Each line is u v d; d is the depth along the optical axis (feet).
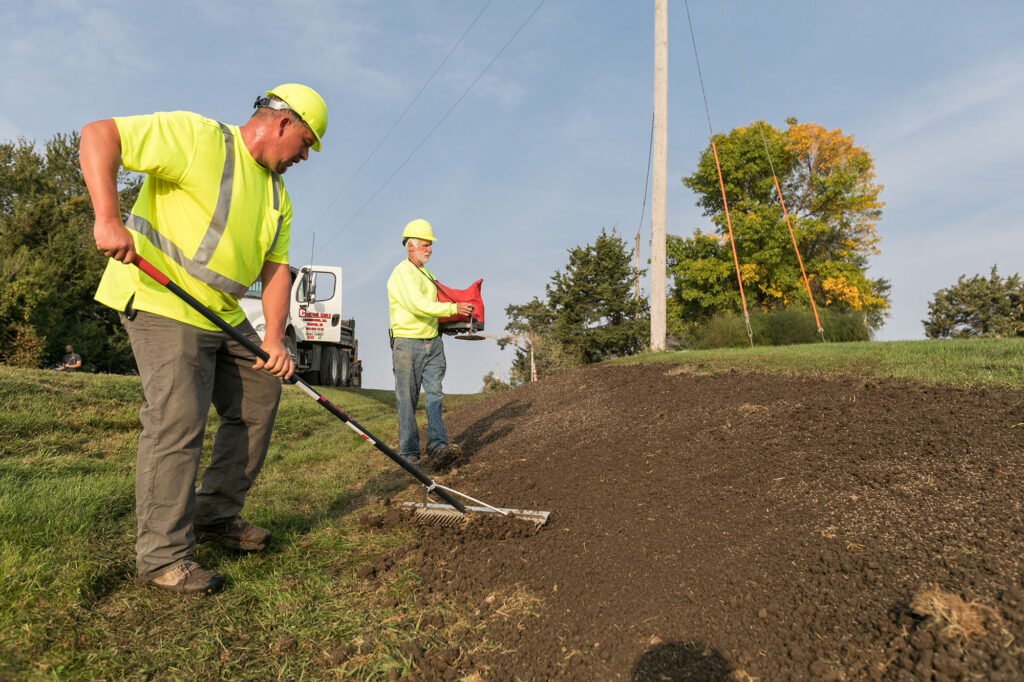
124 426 21.04
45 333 49.62
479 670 6.93
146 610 8.12
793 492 10.42
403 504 12.67
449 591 8.89
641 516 10.72
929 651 5.89
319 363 46.29
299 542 11.05
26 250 54.54
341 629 7.84
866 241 98.84
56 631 7.20
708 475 12.05
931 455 10.69
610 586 8.44
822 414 14.07
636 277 101.91
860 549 8.16
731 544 9.02
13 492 11.41
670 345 52.85
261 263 9.68
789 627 6.93
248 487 10.26
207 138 8.64
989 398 13.05
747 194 95.81
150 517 8.45
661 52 38.47
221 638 7.55
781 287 91.66
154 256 8.55
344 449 21.34
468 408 29.40
